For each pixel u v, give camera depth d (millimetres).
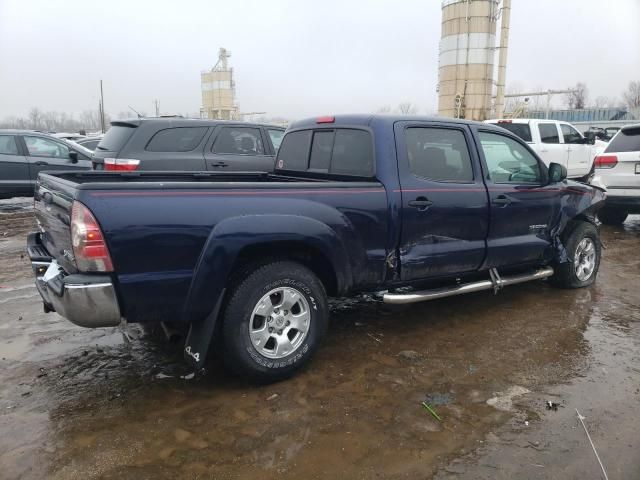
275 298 3510
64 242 3172
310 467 2660
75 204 2863
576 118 54719
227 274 3219
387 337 4336
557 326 4617
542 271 5211
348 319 4750
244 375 3404
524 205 4844
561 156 13500
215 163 8039
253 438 2896
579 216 5727
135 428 2977
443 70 30500
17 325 4488
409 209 4012
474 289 4523
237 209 3266
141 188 3002
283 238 3373
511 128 13344
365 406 3242
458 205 4312
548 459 2738
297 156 4828
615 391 3461
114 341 4168
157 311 3100
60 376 3576
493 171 4695
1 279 5879
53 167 11008
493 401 3318
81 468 2625
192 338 3342
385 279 4027
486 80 29656
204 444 2838
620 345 4219
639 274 6387
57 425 2992
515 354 4023
